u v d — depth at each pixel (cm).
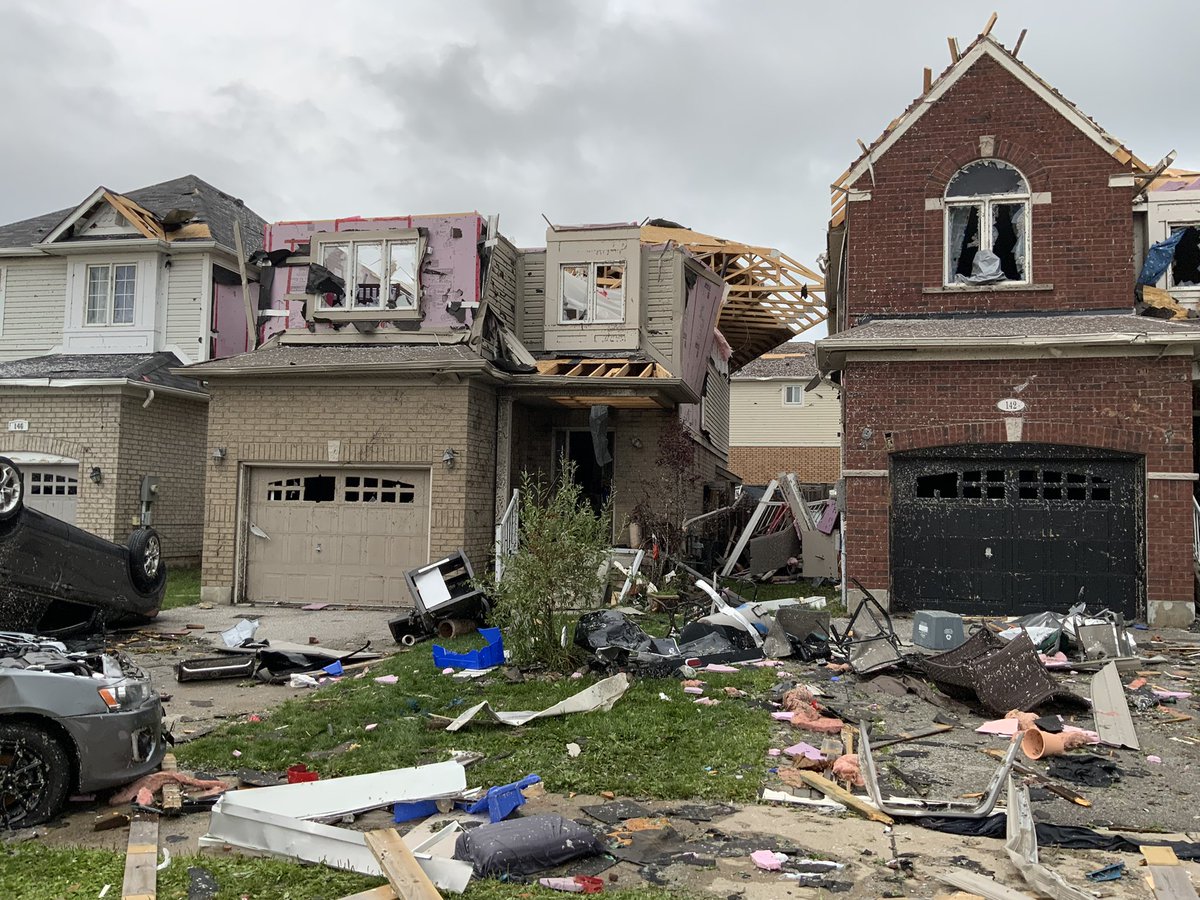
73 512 1883
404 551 1484
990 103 1432
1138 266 1612
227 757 669
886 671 916
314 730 739
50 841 508
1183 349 1268
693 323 1812
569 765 638
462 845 476
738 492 2773
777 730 739
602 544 1016
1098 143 1396
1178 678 938
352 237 1612
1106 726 732
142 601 1230
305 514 1520
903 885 447
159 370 1969
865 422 1366
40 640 651
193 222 2128
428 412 1470
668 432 1742
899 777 629
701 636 1077
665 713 775
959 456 1349
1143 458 1291
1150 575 1272
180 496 2041
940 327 1385
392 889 424
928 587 1354
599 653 941
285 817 487
